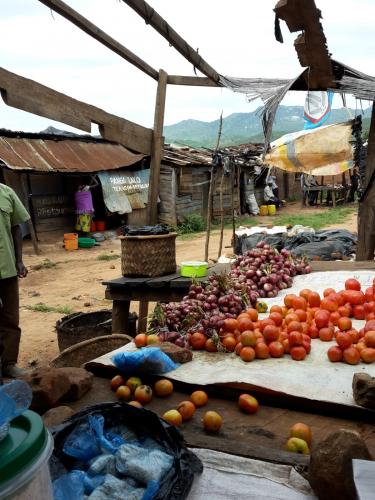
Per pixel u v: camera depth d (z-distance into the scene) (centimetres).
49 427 208
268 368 302
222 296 384
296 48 507
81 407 275
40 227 1670
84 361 459
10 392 139
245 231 1059
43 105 435
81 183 1781
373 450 225
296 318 354
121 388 280
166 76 620
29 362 620
